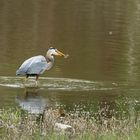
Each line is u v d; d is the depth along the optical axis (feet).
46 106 52.08
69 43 88.02
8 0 138.21
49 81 63.10
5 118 44.88
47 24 106.63
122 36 95.25
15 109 50.29
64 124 43.09
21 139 37.01
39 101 54.24
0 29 98.27
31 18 112.57
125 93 58.34
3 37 90.58
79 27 104.78
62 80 63.62
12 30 97.91
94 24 108.68
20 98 55.16
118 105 53.01
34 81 63.00
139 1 145.59
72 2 139.54
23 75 64.39
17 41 87.76
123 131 38.83
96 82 62.95
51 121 43.32
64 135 36.76
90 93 57.93
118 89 59.93
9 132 40.06
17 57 75.20
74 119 44.55
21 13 118.62
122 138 35.65
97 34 97.04
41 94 57.16
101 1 143.02
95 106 52.49
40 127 41.70
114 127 40.55
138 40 91.25
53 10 125.49
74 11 124.98
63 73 67.00
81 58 76.54
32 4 133.80
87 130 39.96
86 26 106.11
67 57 76.23
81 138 36.04
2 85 60.49
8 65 70.03
